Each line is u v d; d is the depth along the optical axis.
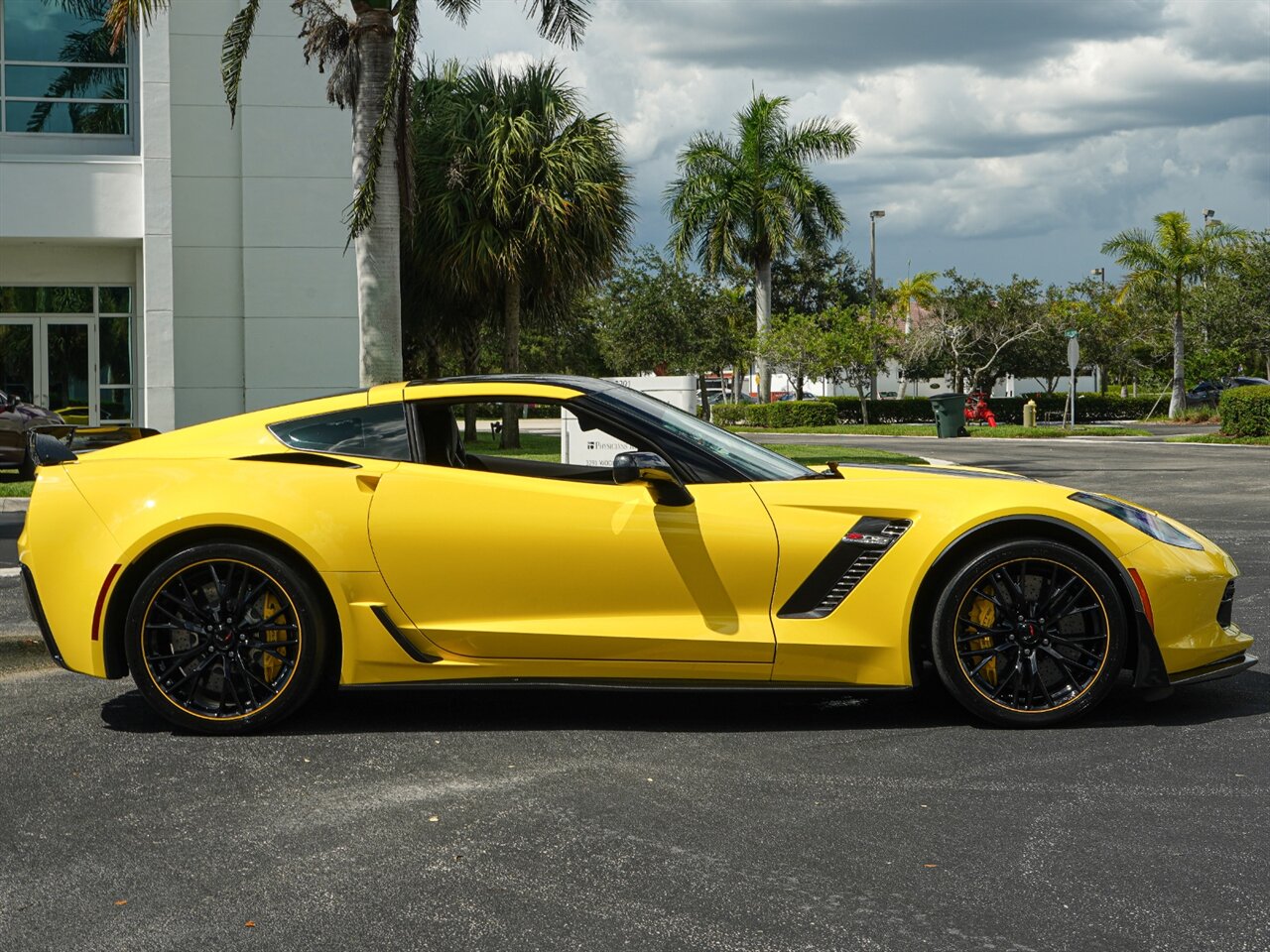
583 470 5.12
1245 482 15.18
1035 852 3.35
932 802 3.77
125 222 19.97
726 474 4.68
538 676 4.59
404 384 4.88
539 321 26.42
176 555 4.55
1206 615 4.62
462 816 3.69
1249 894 3.05
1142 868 3.23
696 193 38.69
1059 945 2.79
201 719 4.59
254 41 20.81
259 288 20.97
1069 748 4.33
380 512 4.56
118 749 4.43
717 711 4.89
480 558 4.54
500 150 22.91
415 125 23.52
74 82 20.50
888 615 4.52
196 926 2.93
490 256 22.84
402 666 4.59
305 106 20.98
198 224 20.92
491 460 5.14
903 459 19.50
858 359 41.12
